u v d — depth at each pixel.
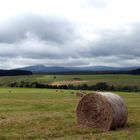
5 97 50.59
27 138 17.70
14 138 17.67
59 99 47.59
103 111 21.36
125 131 19.92
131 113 29.45
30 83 115.94
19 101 42.34
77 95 58.81
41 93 64.19
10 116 26.22
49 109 33.16
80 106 22.44
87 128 21.23
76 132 19.55
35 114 27.70
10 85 119.62
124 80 139.00
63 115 26.83
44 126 21.28
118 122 21.36
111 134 18.84
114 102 21.48
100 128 21.36
